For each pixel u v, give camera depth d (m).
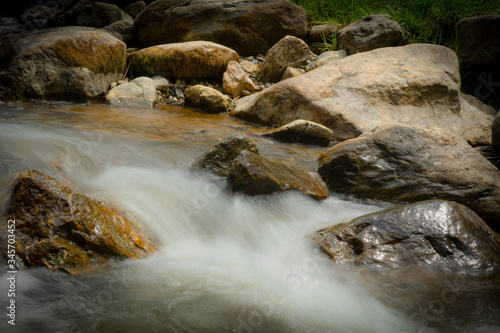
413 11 8.98
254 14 8.92
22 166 3.70
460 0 8.66
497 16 7.82
